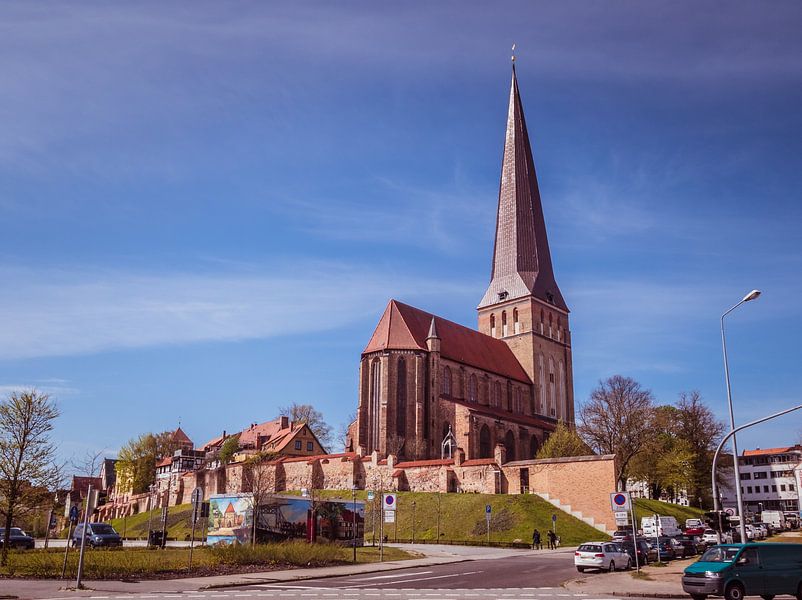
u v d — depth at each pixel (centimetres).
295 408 14488
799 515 13912
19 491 4069
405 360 10038
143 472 13725
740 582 2736
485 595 2725
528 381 12419
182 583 3116
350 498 7800
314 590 2888
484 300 13338
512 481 7312
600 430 10156
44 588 2847
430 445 9850
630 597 2802
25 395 4119
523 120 14038
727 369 3984
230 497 5169
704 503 10619
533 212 13538
